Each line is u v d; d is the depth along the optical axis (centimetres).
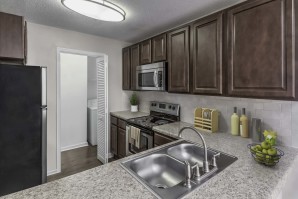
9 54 173
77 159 334
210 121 200
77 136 403
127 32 283
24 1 180
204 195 85
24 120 163
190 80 198
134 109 342
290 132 152
